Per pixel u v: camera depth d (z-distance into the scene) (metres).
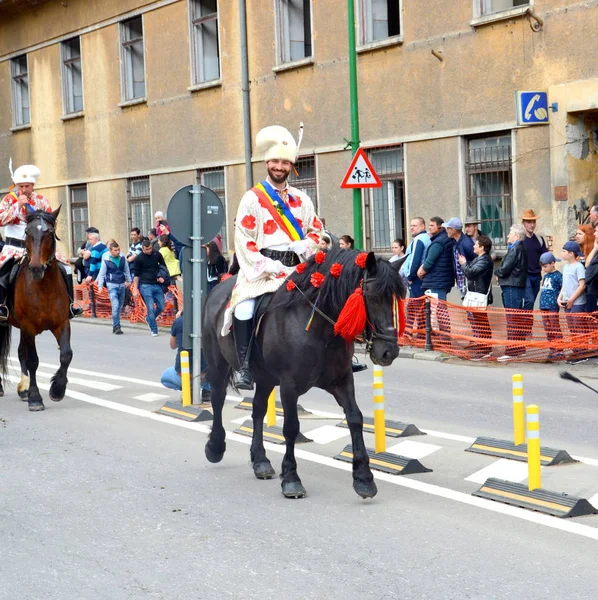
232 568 5.65
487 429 9.31
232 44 22.84
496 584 5.25
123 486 7.65
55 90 29.80
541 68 16.28
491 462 8.00
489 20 16.94
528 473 6.87
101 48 27.56
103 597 5.26
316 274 6.68
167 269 18.94
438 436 9.04
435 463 8.05
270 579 5.44
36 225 10.64
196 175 24.59
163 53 25.14
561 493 6.67
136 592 5.32
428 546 5.93
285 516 6.70
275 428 9.39
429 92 18.25
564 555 5.69
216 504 7.07
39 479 7.93
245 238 7.17
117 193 27.66
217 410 8.20
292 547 6.00
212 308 7.98
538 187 16.44
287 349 6.83
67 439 9.49
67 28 28.83
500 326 13.62
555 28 15.99
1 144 32.66
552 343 13.04
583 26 15.59
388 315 6.25
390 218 19.61
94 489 7.57
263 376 7.50
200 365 10.88
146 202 26.73
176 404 10.80
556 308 13.52
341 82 20.12
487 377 12.34
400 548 5.91
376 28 19.55
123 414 10.77
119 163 27.38
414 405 10.67
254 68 22.33
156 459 8.58
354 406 6.96
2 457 8.77
